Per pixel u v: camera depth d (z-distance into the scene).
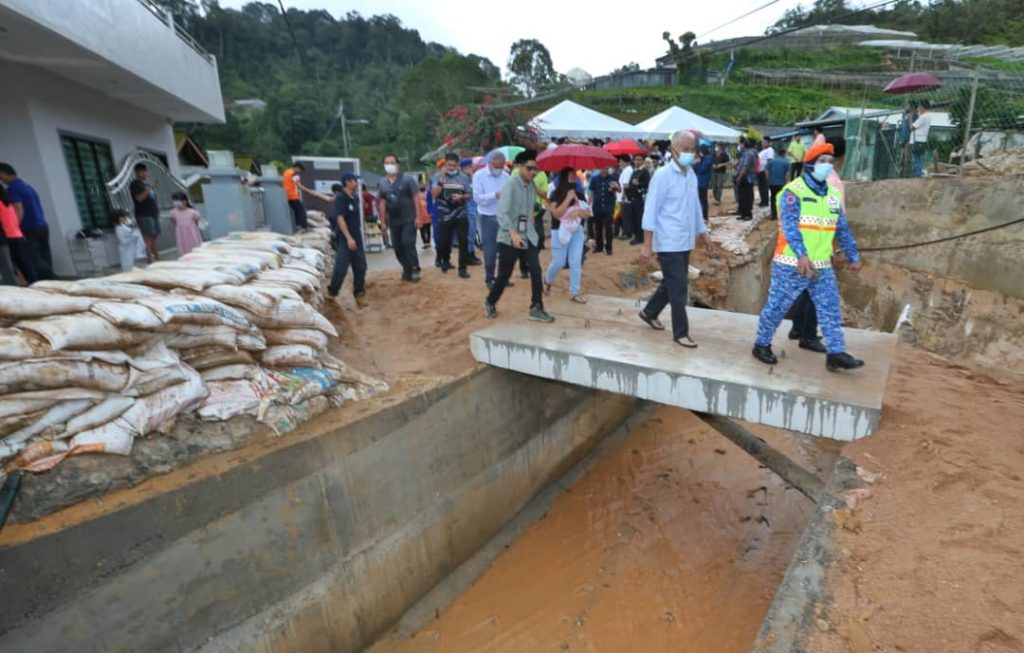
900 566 2.84
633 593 5.14
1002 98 12.07
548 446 6.59
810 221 3.88
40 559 2.92
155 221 8.88
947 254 10.07
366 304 7.55
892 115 15.55
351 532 4.38
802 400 3.88
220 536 3.60
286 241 7.49
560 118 14.84
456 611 5.02
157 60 9.66
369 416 4.39
